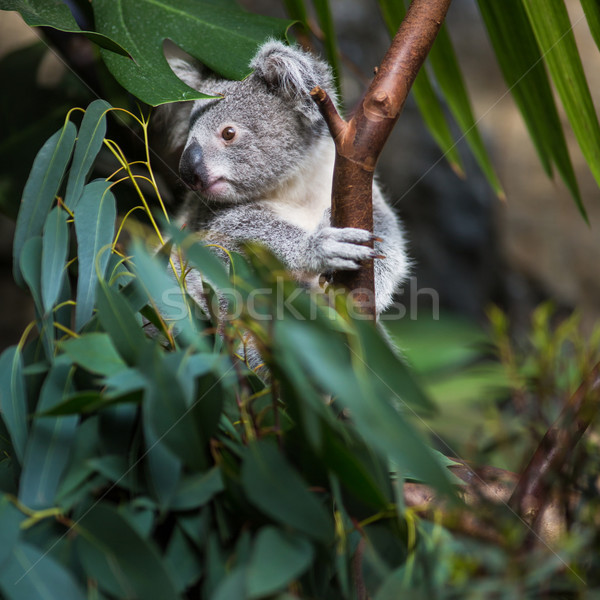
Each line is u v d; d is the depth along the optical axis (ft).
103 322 5.25
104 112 6.75
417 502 6.50
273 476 4.63
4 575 4.46
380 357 4.80
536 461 6.75
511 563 5.31
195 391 5.05
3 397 5.38
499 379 11.41
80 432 5.08
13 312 19.03
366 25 23.02
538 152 9.30
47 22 6.91
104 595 4.64
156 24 7.97
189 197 11.38
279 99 10.44
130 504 4.82
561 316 24.84
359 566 5.22
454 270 23.86
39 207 6.38
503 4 8.50
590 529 6.42
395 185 23.52
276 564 4.32
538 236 25.45
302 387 4.42
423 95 9.95
